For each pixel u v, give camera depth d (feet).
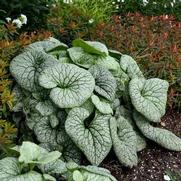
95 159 3.10
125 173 3.25
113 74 3.55
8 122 3.24
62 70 3.28
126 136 3.35
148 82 3.58
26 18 3.84
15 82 3.42
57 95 3.16
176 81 3.90
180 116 3.89
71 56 3.48
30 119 3.25
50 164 2.87
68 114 3.16
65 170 2.86
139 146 3.46
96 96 3.30
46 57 3.40
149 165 3.37
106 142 3.16
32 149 2.78
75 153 3.20
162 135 3.47
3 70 3.29
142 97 3.46
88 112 3.22
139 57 3.91
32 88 3.31
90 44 3.59
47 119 3.24
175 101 3.84
